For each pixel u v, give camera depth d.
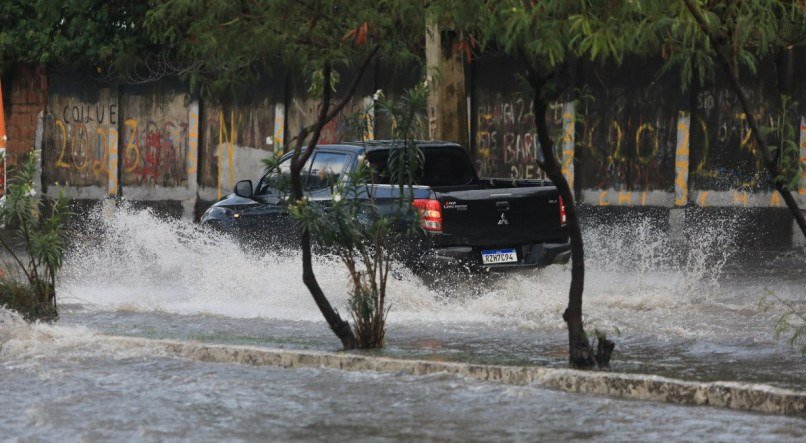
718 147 48.69
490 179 36.50
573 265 21.69
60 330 25.95
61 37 69.00
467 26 21.39
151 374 21.30
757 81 47.50
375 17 22.44
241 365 22.59
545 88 21.25
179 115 67.25
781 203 47.06
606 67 51.56
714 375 20.53
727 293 34.56
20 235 27.75
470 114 55.44
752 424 16.86
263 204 36.59
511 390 19.50
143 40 67.50
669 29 19.41
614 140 51.50
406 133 24.28
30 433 16.28
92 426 16.75
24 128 73.69
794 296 33.81
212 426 16.78
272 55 23.52
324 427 16.72
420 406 18.22
